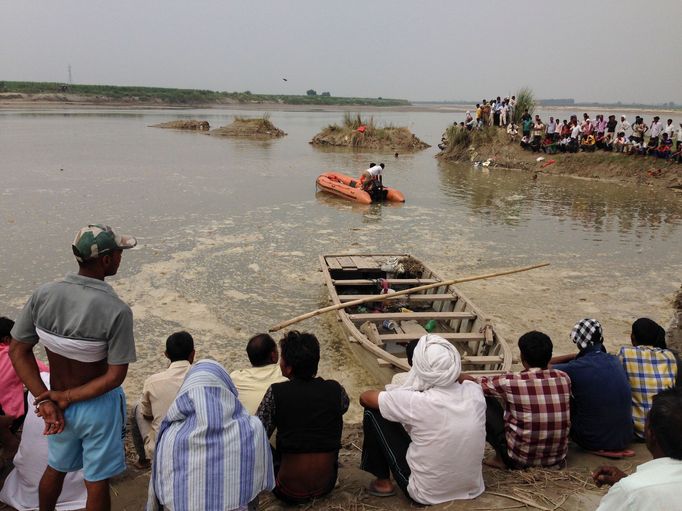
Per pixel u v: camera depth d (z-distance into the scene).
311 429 3.56
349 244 12.87
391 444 3.71
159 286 9.80
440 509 3.50
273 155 30.27
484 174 25.05
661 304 9.45
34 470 3.70
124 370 2.96
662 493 1.94
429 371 3.51
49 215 14.63
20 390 4.41
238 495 2.82
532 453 3.99
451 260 11.79
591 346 4.32
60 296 2.88
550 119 26.39
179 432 2.82
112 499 4.07
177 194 18.19
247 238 13.11
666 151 22.06
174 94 105.25
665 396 2.17
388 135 36.19
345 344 7.85
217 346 7.66
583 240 13.62
